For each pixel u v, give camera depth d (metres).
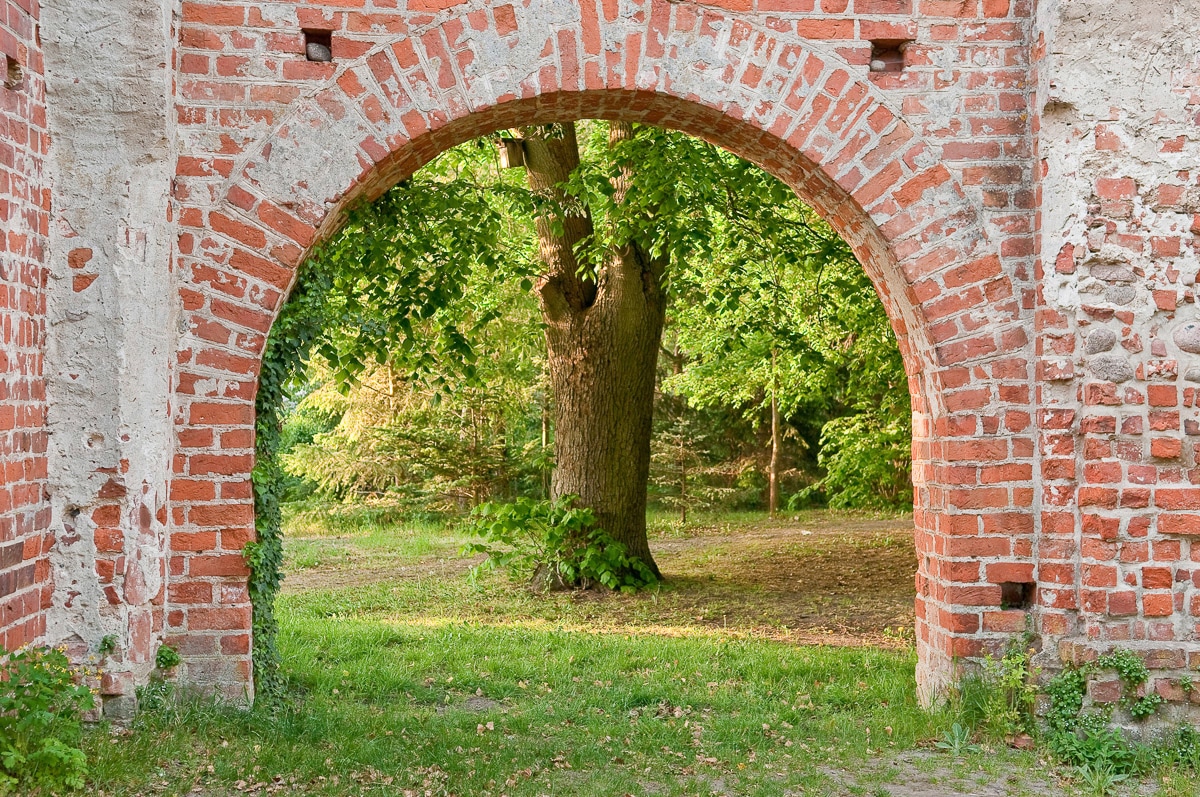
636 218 8.55
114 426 4.22
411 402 18.16
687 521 17.77
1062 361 4.62
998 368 4.75
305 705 4.98
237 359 4.55
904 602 8.97
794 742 4.69
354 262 7.10
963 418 4.76
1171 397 4.56
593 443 9.89
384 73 4.62
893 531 14.73
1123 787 4.21
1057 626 4.63
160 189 4.30
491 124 5.00
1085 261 4.59
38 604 4.09
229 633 4.52
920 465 5.21
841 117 4.78
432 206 7.34
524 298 14.73
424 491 18.17
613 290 9.78
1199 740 4.45
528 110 4.91
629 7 4.72
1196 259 4.58
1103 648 4.55
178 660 4.47
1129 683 4.53
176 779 3.84
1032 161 4.76
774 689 5.70
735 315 11.66
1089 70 4.57
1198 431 4.54
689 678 6.00
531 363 17.67
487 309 11.23
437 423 18.14
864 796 4.02
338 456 18.28
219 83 4.55
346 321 6.93
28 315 4.02
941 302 4.78
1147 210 4.59
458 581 10.68
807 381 13.83
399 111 4.63
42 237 4.14
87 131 4.24
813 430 21.22
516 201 8.21
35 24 4.13
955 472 4.75
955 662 4.73
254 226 4.55
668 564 11.95
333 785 3.89
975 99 4.82
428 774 4.09
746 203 8.66
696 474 19.23
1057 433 4.64
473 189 7.95
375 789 3.88
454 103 4.66
